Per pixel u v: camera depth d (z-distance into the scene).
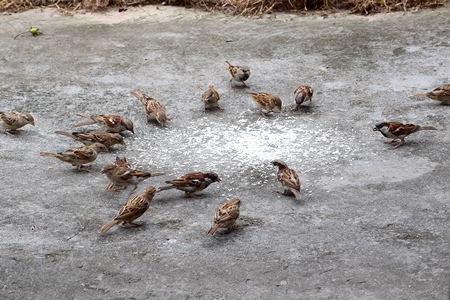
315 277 2.80
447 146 3.28
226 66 3.67
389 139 3.32
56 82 3.67
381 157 3.24
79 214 3.02
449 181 3.12
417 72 3.68
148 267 2.84
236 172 3.19
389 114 3.45
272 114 3.48
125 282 2.80
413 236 2.92
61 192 3.11
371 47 3.87
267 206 3.05
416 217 2.99
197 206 3.05
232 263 2.85
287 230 2.96
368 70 3.71
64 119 3.46
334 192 3.09
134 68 3.77
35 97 3.58
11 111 3.49
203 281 2.80
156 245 2.91
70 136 3.30
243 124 3.43
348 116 3.45
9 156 3.26
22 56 3.84
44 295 2.77
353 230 2.95
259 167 3.21
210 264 2.85
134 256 2.88
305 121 3.43
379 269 2.82
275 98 3.44
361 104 3.51
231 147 3.31
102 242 2.92
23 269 2.84
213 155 3.27
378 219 2.98
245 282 2.80
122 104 3.54
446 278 2.79
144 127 3.42
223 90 3.63
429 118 3.42
